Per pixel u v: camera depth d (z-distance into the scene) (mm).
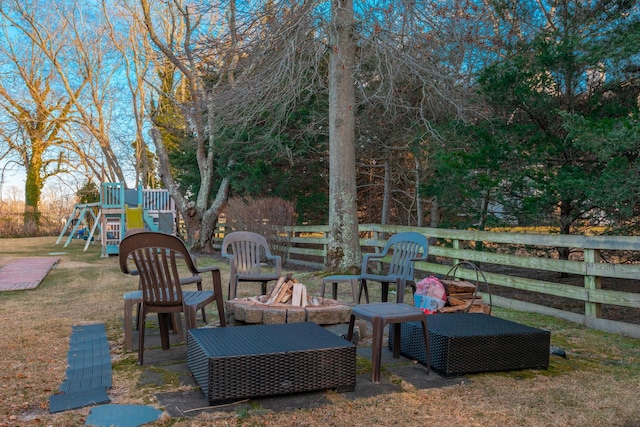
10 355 3965
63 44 19750
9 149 22453
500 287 8336
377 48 7750
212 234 15102
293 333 3471
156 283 3725
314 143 12461
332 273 8398
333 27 7766
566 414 2807
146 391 3148
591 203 6312
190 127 14555
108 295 7094
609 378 3457
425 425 2656
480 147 6762
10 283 8148
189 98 16188
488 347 3533
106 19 17922
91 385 3256
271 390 2990
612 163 5188
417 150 9984
